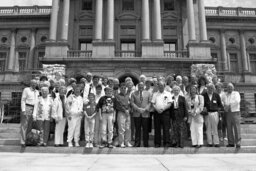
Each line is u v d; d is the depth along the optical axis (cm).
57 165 629
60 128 1000
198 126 962
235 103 974
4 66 3688
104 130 955
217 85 1116
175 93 994
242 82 3566
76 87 1012
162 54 2683
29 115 984
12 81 3488
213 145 1000
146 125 988
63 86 1075
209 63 2661
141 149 922
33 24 3716
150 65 2650
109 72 2633
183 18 3192
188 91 1065
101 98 978
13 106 2273
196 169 564
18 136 1220
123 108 966
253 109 3431
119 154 900
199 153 924
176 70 2636
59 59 2616
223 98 1034
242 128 1330
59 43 2722
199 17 2950
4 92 3397
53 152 933
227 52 3759
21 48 3691
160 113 983
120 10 3206
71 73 2616
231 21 3791
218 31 3778
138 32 3136
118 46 3103
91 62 2642
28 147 953
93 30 3159
